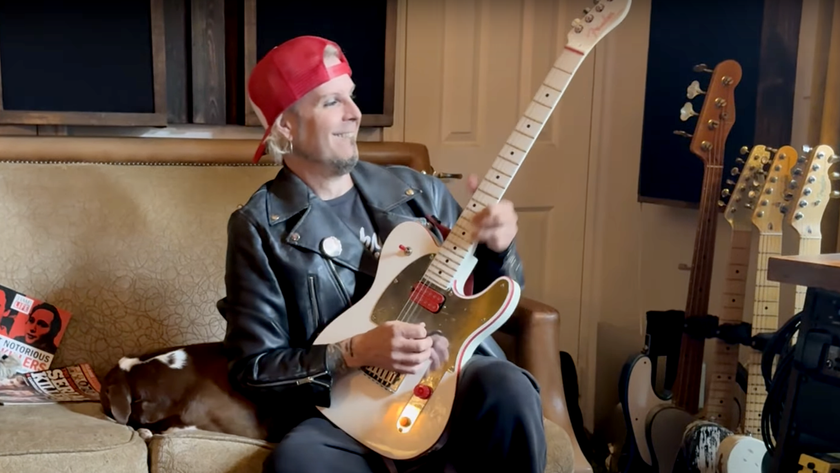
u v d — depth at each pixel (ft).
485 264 4.33
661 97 6.44
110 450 3.81
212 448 3.88
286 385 3.98
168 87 6.09
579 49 4.34
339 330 4.16
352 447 3.88
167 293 5.37
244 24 5.86
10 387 4.75
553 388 4.66
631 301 7.31
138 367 4.27
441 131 7.06
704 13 5.93
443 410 3.89
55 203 5.30
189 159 5.79
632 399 5.64
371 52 6.35
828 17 5.00
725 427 5.25
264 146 4.52
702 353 5.47
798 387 3.59
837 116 4.89
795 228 4.73
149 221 5.46
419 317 4.11
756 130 5.47
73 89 5.64
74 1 5.54
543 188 7.43
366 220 4.53
